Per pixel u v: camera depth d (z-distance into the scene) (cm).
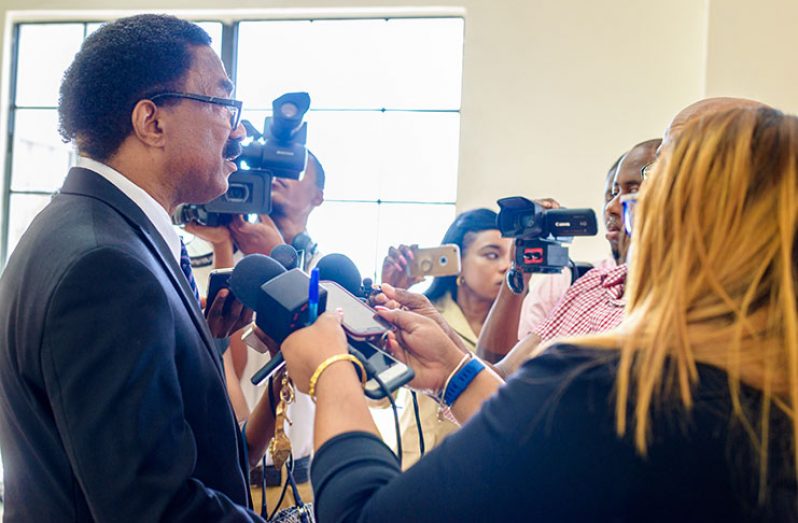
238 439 145
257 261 120
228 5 452
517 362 184
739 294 83
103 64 141
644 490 78
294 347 108
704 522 78
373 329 120
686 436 78
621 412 80
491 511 82
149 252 133
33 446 127
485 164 422
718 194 86
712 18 387
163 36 144
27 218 479
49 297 120
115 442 117
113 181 142
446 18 444
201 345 136
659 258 88
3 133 477
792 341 79
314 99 454
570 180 414
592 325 171
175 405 124
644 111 409
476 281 342
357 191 448
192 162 146
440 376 128
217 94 149
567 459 81
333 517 92
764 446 78
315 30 455
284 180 294
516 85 421
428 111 446
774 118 89
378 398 107
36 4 470
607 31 414
